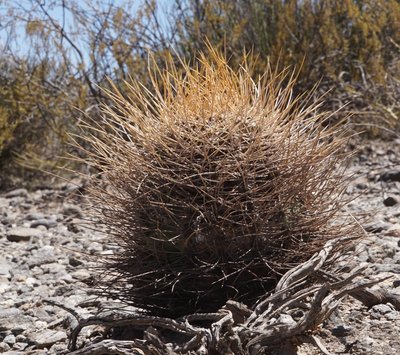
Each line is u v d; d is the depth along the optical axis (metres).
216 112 0.94
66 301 1.23
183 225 0.92
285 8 2.91
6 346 1.06
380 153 2.56
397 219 1.66
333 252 1.01
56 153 2.86
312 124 1.00
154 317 0.90
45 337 1.06
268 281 0.95
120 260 1.00
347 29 3.07
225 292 0.95
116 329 1.01
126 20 2.86
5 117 2.79
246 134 0.93
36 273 1.51
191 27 2.89
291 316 0.90
